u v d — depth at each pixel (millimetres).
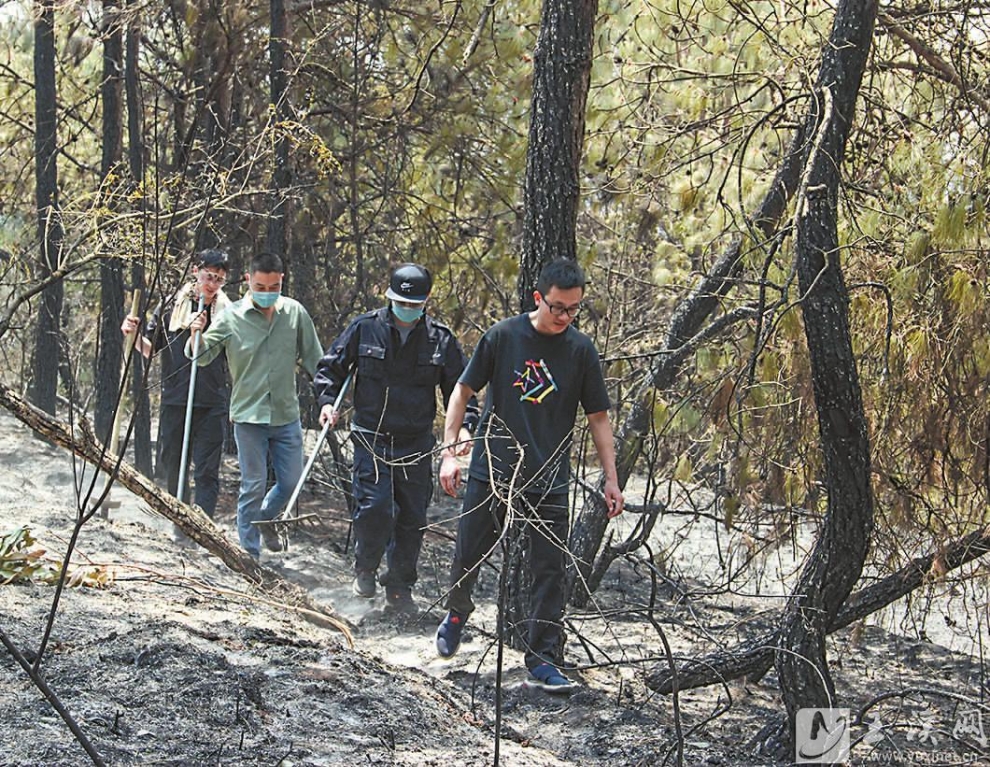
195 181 8594
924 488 6387
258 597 5645
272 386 7680
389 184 11016
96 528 6789
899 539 6359
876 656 7594
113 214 5359
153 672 4016
